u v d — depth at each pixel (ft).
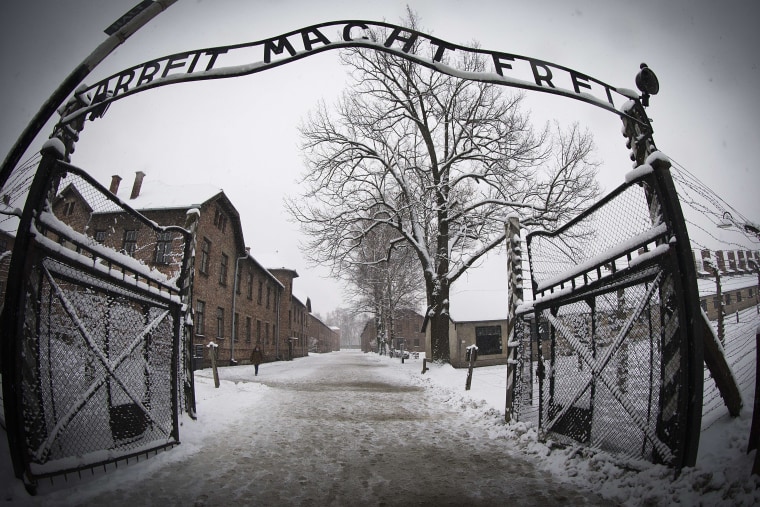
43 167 11.74
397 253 108.88
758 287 25.34
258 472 14.17
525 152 60.29
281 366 83.56
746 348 20.84
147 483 12.73
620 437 13.50
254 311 98.02
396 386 43.88
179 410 20.42
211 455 16.20
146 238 19.72
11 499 10.29
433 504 11.37
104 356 13.67
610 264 14.55
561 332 16.97
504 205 60.95
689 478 10.37
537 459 15.67
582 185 58.70
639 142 14.48
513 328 22.00
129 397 14.89
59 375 12.58
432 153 65.62
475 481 13.29
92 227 15.05
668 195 11.72
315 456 16.31
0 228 14.19
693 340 10.98
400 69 65.05
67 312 12.38
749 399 14.01
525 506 11.07
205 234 67.67
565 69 13.34
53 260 12.01
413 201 64.75
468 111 63.10
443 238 65.67
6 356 10.63
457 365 77.97
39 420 11.64
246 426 21.77
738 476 9.73
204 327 67.15
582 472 13.30
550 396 17.51
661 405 11.81
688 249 11.30
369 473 14.19
